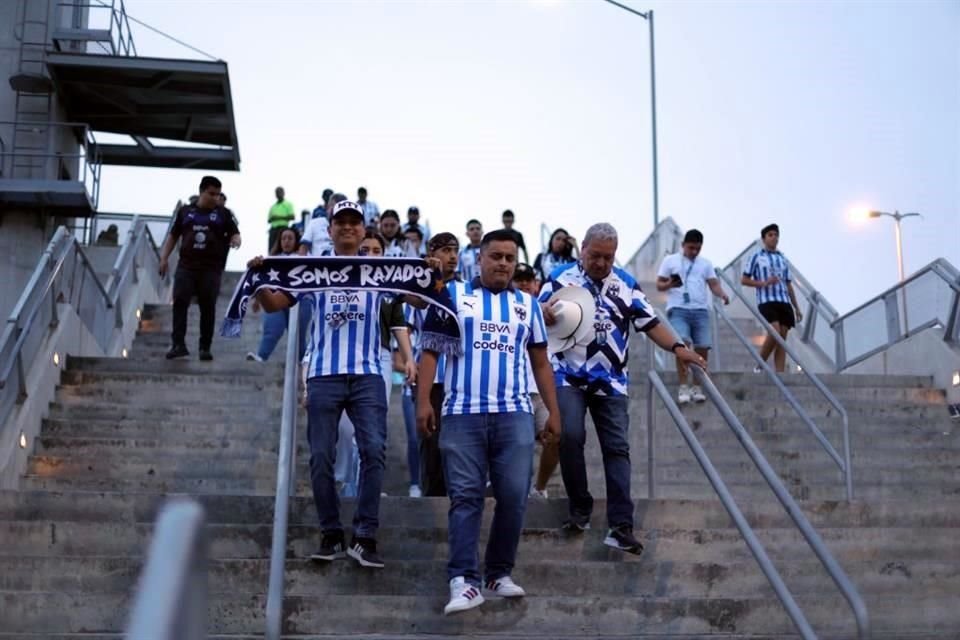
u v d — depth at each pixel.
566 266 6.91
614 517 6.52
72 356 10.53
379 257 6.21
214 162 21.61
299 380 10.16
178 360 10.75
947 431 10.80
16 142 17.72
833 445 10.27
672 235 19.30
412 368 7.65
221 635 5.70
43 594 5.78
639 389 11.19
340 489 8.08
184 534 2.27
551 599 5.92
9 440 8.55
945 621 6.47
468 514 5.82
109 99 18.75
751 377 11.42
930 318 12.09
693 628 5.98
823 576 6.66
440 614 5.85
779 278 12.61
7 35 17.94
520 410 5.95
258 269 6.27
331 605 5.80
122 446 9.23
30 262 17.16
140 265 14.29
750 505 7.31
